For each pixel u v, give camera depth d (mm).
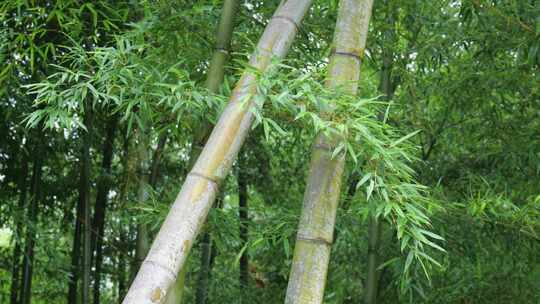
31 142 4453
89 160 4180
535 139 3395
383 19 3541
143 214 2727
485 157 3715
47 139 4434
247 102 1824
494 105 3600
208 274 4875
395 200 1875
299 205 4270
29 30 3221
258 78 1738
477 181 3604
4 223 4457
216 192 1763
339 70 1976
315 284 1854
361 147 1829
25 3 2834
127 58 2225
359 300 4816
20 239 4359
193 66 2832
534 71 3375
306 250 1878
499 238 3174
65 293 5906
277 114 2008
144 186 3215
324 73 1885
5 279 5574
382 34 3658
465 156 3990
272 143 4539
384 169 1896
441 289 3680
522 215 2732
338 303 4344
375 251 3668
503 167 3541
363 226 4035
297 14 2051
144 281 1585
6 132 4270
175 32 2723
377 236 3680
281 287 4883
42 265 4934
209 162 1762
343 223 3711
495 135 3658
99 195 5234
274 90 1889
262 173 5324
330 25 3129
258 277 4961
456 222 3146
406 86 4098
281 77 1761
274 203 5262
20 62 3623
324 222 1894
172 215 1698
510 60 3654
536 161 3250
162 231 1679
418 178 3896
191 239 1682
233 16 2428
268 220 2881
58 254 4750
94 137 4688
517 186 3516
